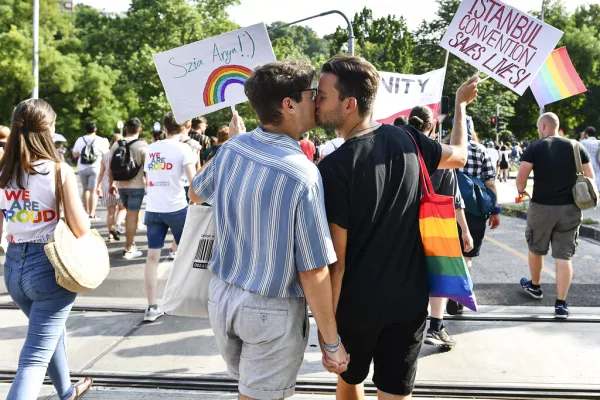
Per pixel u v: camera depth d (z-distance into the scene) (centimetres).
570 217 470
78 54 4041
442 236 229
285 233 197
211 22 4344
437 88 666
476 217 439
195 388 350
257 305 203
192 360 388
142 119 4134
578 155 467
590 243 881
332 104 213
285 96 205
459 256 228
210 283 222
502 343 417
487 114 4100
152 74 4041
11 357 392
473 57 324
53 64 3681
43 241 273
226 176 211
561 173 470
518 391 342
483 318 469
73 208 273
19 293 274
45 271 271
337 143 641
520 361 385
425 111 409
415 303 225
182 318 475
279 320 203
